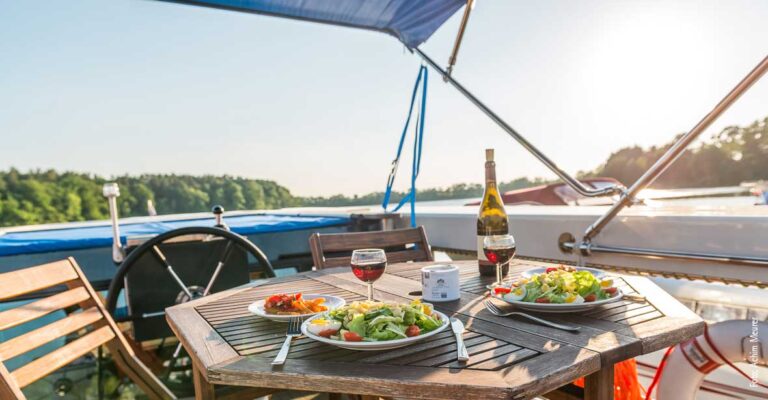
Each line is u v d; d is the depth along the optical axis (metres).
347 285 1.41
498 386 0.67
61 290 2.35
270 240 3.02
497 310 1.05
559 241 2.23
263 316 1.03
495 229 1.47
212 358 0.84
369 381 0.71
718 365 1.34
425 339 0.88
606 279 1.12
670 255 1.84
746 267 1.67
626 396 1.48
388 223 3.07
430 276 1.17
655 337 0.85
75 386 2.24
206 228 2.19
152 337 2.25
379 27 2.79
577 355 0.78
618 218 2.04
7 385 1.09
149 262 2.23
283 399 2.20
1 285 1.27
